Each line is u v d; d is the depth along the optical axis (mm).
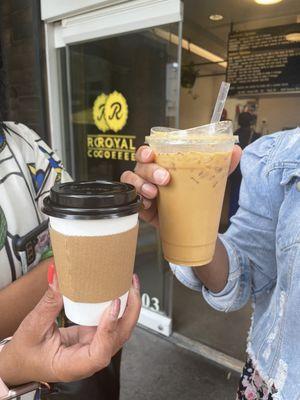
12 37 2646
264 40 3594
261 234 812
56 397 740
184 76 5164
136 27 2102
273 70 3604
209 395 1935
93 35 2326
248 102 4434
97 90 2553
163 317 2447
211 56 5047
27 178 772
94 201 387
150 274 2500
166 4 1934
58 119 2719
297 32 3406
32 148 827
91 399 800
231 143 531
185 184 521
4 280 697
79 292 428
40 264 715
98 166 2684
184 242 561
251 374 854
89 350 447
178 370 2117
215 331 2502
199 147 501
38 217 791
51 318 471
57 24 2523
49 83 2615
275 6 3301
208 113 6035
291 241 666
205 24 3871
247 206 834
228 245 820
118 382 889
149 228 2424
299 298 641
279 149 775
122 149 2494
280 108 4254
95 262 412
